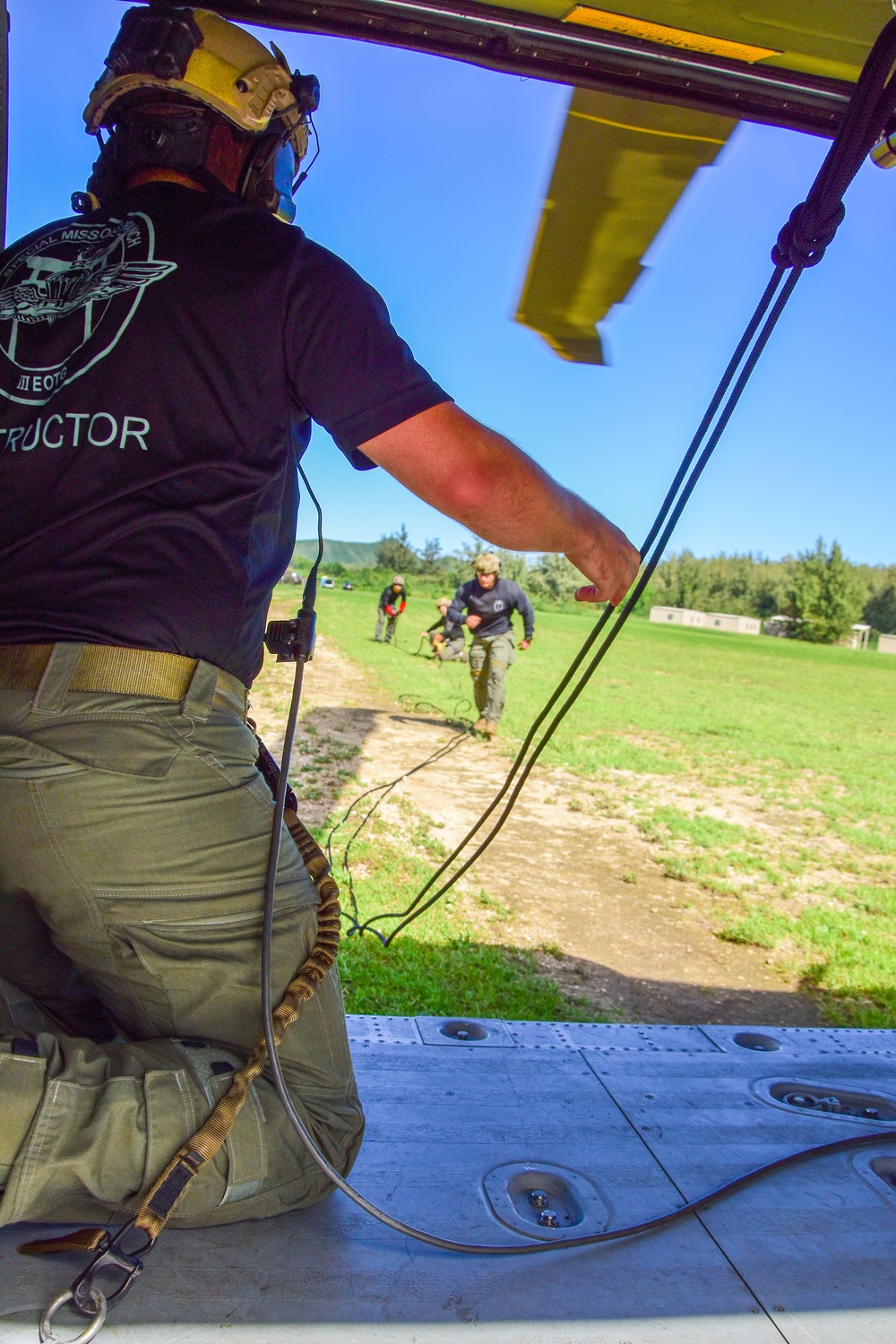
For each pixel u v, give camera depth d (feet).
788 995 15.96
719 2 5.68
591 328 8.29
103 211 4.45
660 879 21.81
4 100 6.36
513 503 4.24
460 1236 4.57
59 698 3.96
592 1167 5.32
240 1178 4.17
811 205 4.58
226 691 4.29
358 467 4.36
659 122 6.79
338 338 4.08
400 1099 5.93
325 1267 4.22
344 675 53.26
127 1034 4.62
